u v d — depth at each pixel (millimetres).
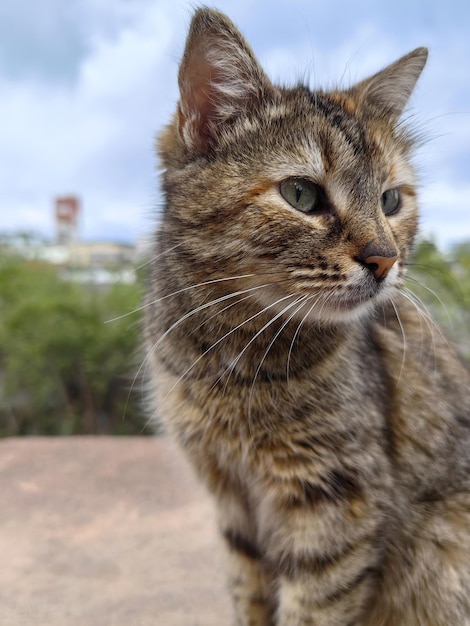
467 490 260
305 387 235
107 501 430
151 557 355
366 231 233
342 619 238
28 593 315
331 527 234
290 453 237
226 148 240
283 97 249
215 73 245
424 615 257
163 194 260
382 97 284
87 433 722
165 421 269
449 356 287
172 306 250
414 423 255
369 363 255
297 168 233
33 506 421
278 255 228
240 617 282
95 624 288
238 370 240
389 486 238
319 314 235
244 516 275
